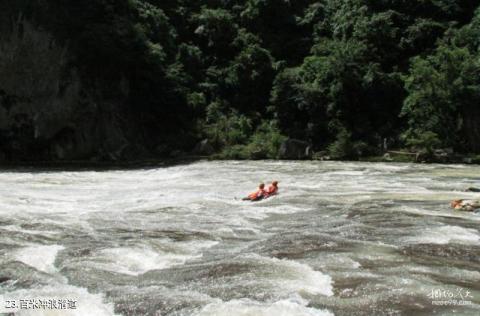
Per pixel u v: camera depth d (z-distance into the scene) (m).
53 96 49.97
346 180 28.86
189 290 9.49
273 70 63.78
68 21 51.28
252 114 60.66
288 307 8.46
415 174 32.31
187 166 40.91
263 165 40.78
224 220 16.44
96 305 8.72
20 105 49.84
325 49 61.59
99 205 20.03
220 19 67.94
